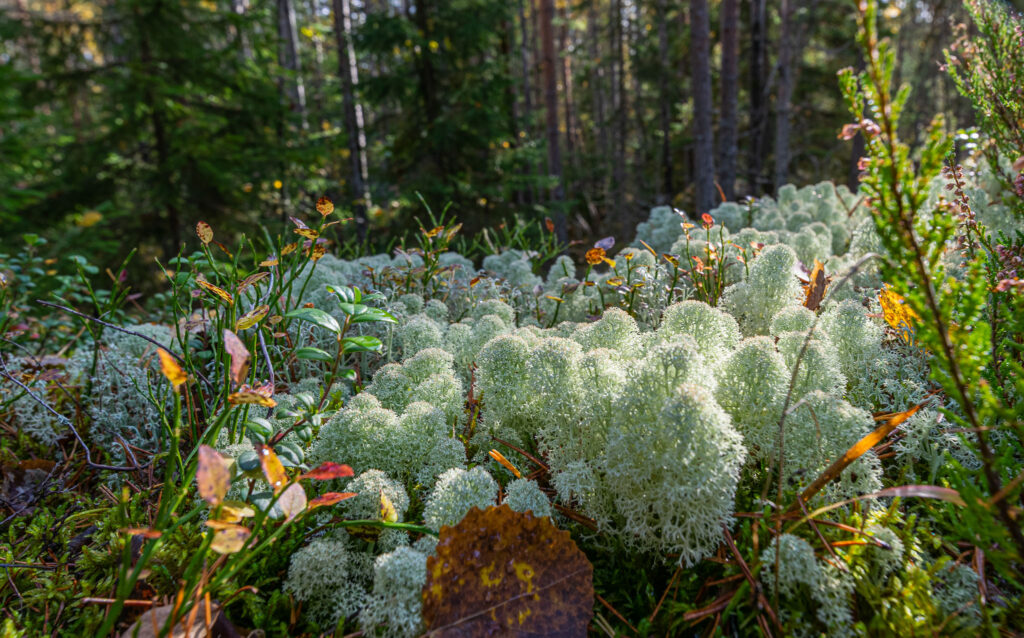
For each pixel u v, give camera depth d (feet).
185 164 4.58
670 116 9.63
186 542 0.85
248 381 1.15
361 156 6.84
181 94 4.53
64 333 2.03
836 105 9.14
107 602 0.73
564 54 11.37
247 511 0.72
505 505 0.74
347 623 0.76
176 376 0.69
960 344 0.65
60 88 4.65
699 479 0.72
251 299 1.33
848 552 0.73
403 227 4.96
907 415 0.71
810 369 0.87
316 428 0.93
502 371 0.95
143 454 1.16
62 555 0.92
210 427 0.79
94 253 4.00
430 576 0.70
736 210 2.29
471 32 5.19
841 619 0.67
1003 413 0.64
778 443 0.82
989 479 0.63
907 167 0.61
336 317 1.43
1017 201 1.09
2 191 3.47
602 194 12.00
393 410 1.01
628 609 0.77
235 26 5.00
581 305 1.56
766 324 1.23
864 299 1.32
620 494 0.79
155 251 5.06
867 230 1.62
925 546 0.79
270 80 5.36
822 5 8.16
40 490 1.08
